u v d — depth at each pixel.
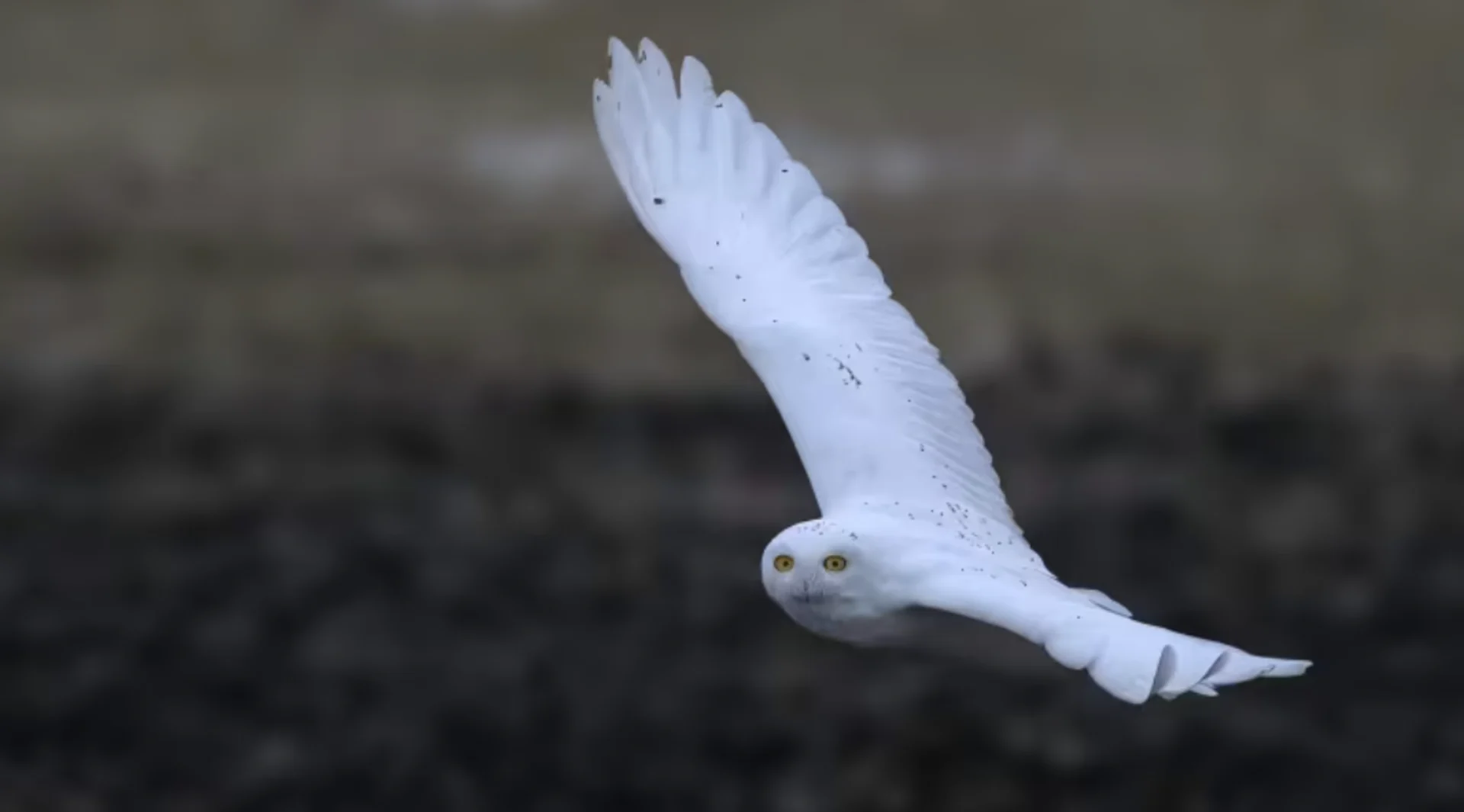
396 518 16.61
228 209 23.91
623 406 18.91
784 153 6.79
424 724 13.31
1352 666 14.04
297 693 13.76
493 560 15.64
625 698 13.45
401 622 14.68
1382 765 12.60
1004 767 12.43
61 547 16.03
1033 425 18.52
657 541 15.96
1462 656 14.15
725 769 12.70
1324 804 12.31
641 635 14.30
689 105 6.82
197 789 12.85
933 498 6.13
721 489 17.19
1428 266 22.17
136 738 13.32
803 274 6.66
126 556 15.87
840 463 6.24
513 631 14.49
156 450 18.27
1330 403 18.92
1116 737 12.61
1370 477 17.45
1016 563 5.73
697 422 18.61
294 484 17.42
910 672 13.12
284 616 14.84
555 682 13.73
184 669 14.09
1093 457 17.91
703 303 6.64
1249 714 13.00
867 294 6.65
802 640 13.98
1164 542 16.23
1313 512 16.67
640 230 23.47
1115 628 4.89
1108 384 19.23
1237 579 15.59
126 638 14.48
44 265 22.28
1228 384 19.30
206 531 16.44
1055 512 16.73
